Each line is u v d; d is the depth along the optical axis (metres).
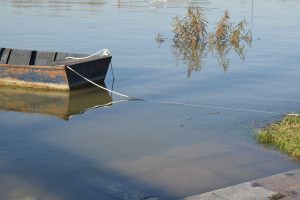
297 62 21.08
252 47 25.50
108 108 13.70
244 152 9.70
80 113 13.21
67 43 25.39
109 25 32.75
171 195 7.80
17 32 28.77
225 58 22.41
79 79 15.77
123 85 16.69
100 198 7.76
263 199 6.73
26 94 15.29
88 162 9.35
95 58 16.30
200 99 14.68
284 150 9.68
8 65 15.85
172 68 19.92
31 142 10.60
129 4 47.56
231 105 13.90
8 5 44.69
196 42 26.67
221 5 46.91
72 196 7.86
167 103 14.18
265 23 34.81
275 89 16.00
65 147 10.25
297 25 34.00
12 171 8.89
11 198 7.77
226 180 8.34
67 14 38.72
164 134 11.11
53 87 15.56
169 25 32.75
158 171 8.82
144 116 12.75
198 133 11.11
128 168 8.99
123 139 10.79
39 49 23.50
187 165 9.09
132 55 22.66
